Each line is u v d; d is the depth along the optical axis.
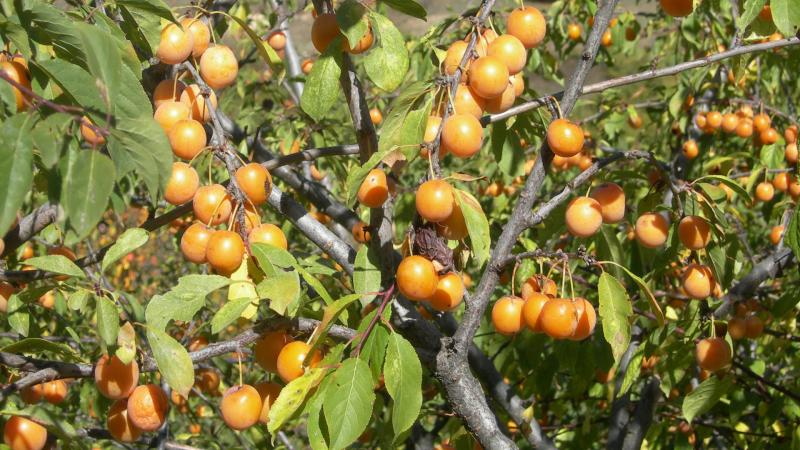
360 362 0.56
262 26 1.78
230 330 1.90
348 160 1.27
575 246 0.90
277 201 0.81
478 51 0.67
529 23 0.69
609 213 0.72
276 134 1.44
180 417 1.53
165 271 2.29
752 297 1.05
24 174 0.48
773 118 1.46
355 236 0.80
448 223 0.61
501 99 0.67
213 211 0.62
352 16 0.63
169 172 0.53
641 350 0.87
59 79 0.54
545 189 1.66
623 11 1.80
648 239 0.76
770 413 1.00
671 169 0.88
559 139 0.63
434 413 0.95
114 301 0.59
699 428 1.10
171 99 0.69
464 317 0.65
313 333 0.59
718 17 1.61
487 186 1.50
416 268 0.58
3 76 0.48
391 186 0.69
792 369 1.22
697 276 0.80
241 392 0.61
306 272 0.62
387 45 0.64
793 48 1.15
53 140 0.48
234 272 0.62
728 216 1.13
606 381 1.10
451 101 0.62
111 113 0.52
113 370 0.60
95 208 0.47
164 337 0.58
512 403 0.86
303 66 1.45
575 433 1.18
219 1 0.86
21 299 0.66
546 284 0.69
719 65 1.36
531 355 1.01
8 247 0.74
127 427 0.63
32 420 0.59
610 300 0.63
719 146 1.68
